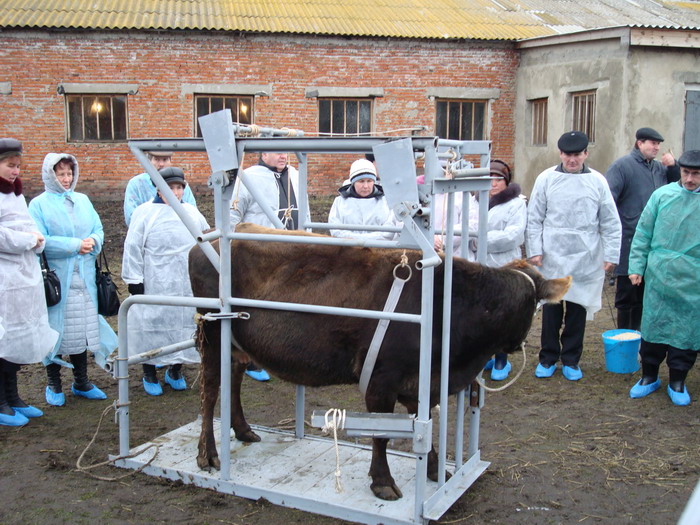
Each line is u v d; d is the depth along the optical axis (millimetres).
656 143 6477
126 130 13266
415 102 13914
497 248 5426
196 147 3486
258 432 4375
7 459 4047
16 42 12609
